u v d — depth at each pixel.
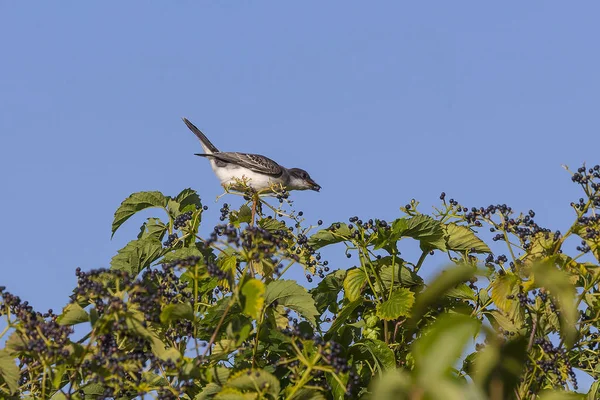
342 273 11.97
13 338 8.78
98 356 8.42
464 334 4.00
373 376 10.22
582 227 10.36
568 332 10.12
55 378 8.29
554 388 9.70
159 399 8.56
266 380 8.23
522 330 11.05
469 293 10.70
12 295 8.80
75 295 9.46
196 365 8.42
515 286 10.61
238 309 10.20
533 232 10.64
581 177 10.30
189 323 9.66
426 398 3.99
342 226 11.81
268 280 11.09
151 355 8.55
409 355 10.34
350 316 11.79
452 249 11.88
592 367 11.25
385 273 11.70
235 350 9.59
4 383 8.72
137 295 8.76
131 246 12.56
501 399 4.36
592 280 10.39
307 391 8.63
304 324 10.60
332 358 8.05
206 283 11.43
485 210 10.98
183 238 12.98
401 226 11.42
